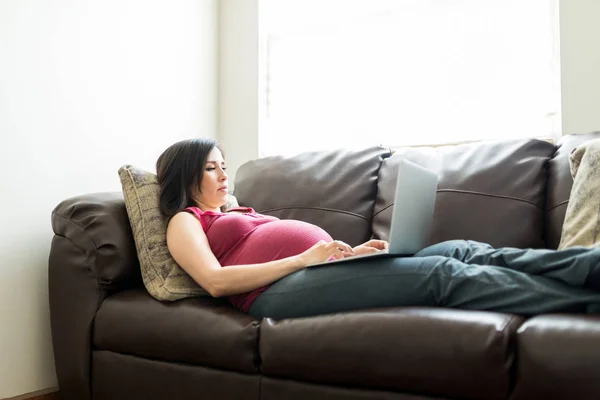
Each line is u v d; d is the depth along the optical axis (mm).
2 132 2088
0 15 2102
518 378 1218
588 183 1688
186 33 2986
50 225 2248
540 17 2434
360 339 1396
